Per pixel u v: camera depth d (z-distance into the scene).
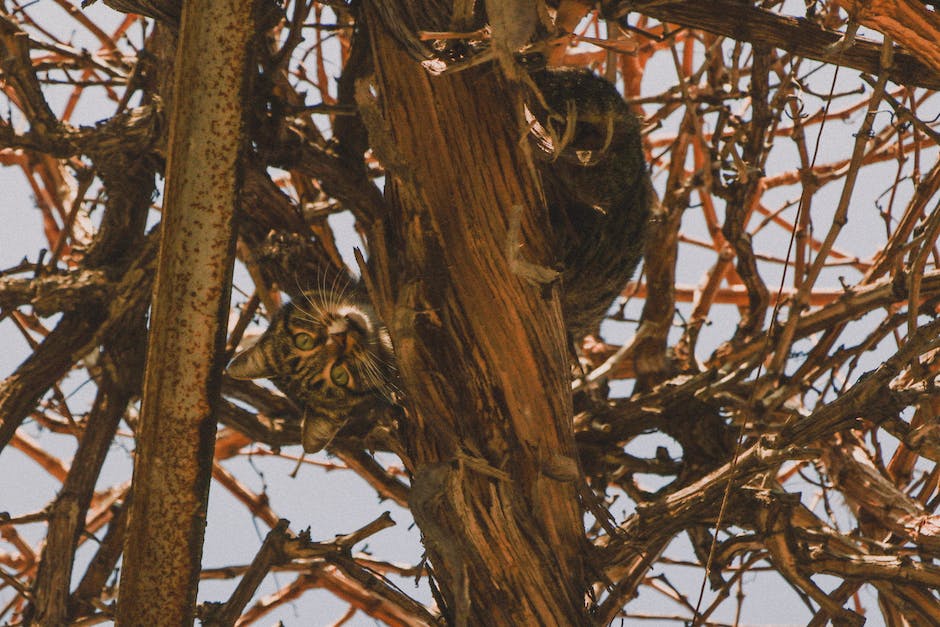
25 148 7.37
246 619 9.48
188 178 4.95
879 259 8.34
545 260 5.36
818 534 6.84
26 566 10.33
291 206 7.82
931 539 6.89
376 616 9.56
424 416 5.43
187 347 5.15
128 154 7.64
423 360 5.40
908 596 6.78
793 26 5.39
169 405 5.24
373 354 9.01
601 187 8.12
